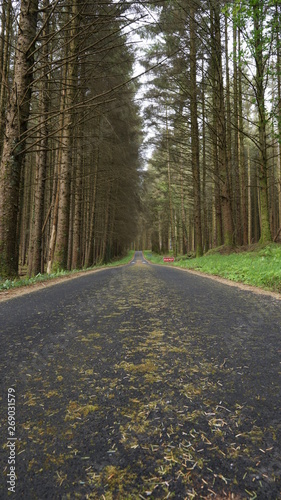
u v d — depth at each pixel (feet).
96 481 3.09
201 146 75.66
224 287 20.88
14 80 23.57
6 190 23.81
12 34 33.47
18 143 23.32
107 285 22.20
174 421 4.29
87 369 6.28
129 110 46.83
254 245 44.47
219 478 3.15
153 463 3.39
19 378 5.82
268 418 4.37
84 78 21.53
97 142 44.24
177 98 52.16
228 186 51.42
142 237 343.26
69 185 44.06
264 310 12.49
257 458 3.48
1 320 10.85
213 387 5.43
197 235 63.10
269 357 6.98
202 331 9.27
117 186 93.40
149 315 11.53
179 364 6.57
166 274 34.37
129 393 5.19
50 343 8.06
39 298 16.15
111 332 9.15
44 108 33.83
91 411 4.56
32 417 4.38
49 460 3.42
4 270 23.72
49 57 28.37
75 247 58.49
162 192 115.96
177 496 2.88
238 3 26.40
